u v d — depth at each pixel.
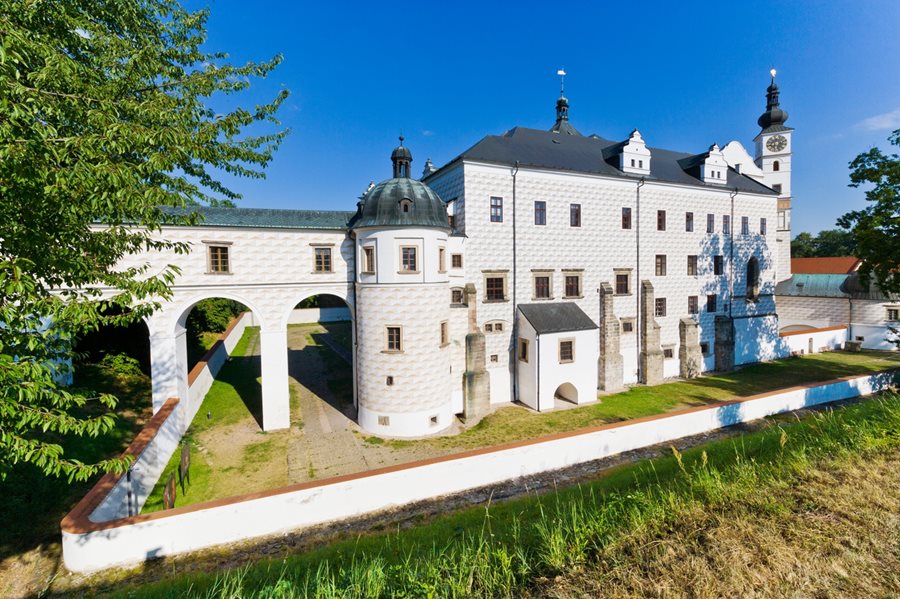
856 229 23.84
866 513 6.45
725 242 33.41
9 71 5.68
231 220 20.95
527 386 24.86
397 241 20.14
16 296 5.99
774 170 44.81
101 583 9.45
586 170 27.47
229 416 22.61
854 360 35.25
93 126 7.44
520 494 13.04
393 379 20.36
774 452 11.16
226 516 10.91
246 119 12.23
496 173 24.91
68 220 6.77
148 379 23.66
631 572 5.52
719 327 32.84
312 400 25.61
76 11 9.23
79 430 6.42
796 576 5.21
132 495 12.77
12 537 11.05
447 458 13.42
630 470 13.46
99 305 7.31
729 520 6.50
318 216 23.59
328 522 11.83
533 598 5.37
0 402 5.68
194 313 34.31
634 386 28.91
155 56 11.27
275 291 21.14
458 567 6.09
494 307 25.05
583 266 27.52
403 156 21.61
